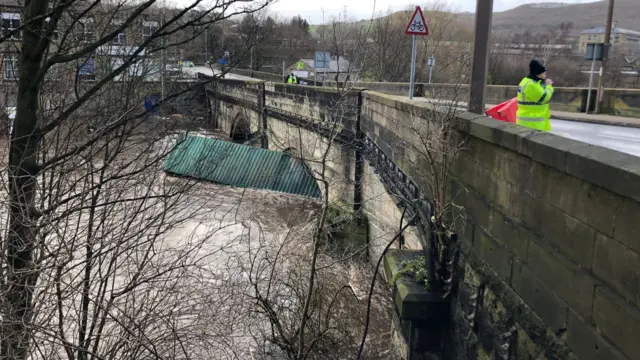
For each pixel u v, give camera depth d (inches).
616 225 132.0
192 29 297.7
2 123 295.7
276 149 1218.0
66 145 295.0
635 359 123.3
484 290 230.7
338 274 518.0
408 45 1460.4
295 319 454.9
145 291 311.3
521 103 341.4
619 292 130.6
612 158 135.9
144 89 341.4
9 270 242.1
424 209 353.4
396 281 327.6
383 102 523.8
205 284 374.0
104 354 295.3
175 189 340.2
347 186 714.8
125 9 300.0
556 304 162.4
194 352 335.6
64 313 315.9
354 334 477.1
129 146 317.4
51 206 261.1
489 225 224.1
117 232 310.0
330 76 1114.1
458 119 269.6
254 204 828.0
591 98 928.3
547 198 169.9
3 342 247.8
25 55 254.8
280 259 506.0
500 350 208.7
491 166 222.2
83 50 251.4
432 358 298.2
